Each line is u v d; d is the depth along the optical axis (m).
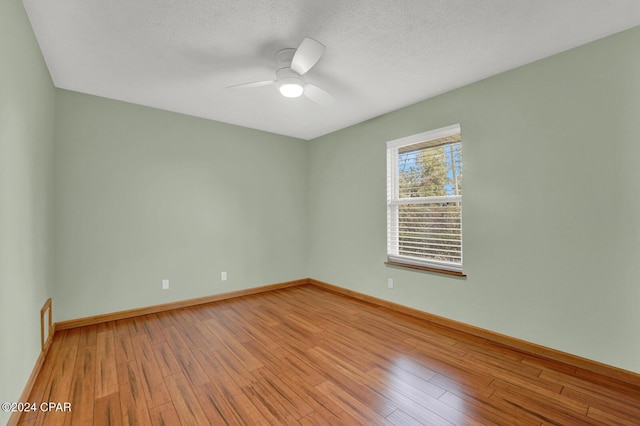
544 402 1.79
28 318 1.88
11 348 1.55
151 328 2.90
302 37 2.04
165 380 2.02
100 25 1.91
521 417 1.66
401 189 3.50
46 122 2.45
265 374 2.10
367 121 3.82
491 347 2.51
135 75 2.59
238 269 4.05
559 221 2.26
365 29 1.96
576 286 2.19
